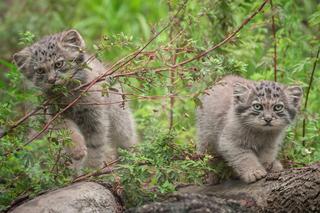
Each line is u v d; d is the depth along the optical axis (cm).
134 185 1068
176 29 1402
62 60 1266
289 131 1302
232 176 1212
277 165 1210
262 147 1229
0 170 1153
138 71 1126
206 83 1105
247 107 1214
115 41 1159
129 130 1458
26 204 1021
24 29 2145
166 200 1028
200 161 1102
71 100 1252
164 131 1228
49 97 1204
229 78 1334
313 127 1320
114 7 2319
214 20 1466
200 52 1171
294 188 1029
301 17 1680
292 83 1355
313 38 1485
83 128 1310
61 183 1105
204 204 983
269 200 1051
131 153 1107
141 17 2189
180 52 1153
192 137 1440
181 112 1538
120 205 1070
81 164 1249
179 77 1126
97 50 1148
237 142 1201
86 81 1264
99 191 1052
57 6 2273
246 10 1538
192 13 1423
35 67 1270
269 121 1196
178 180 1128
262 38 1608
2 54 2095
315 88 1423
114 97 1376
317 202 998
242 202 1076
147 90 1134
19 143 1115
